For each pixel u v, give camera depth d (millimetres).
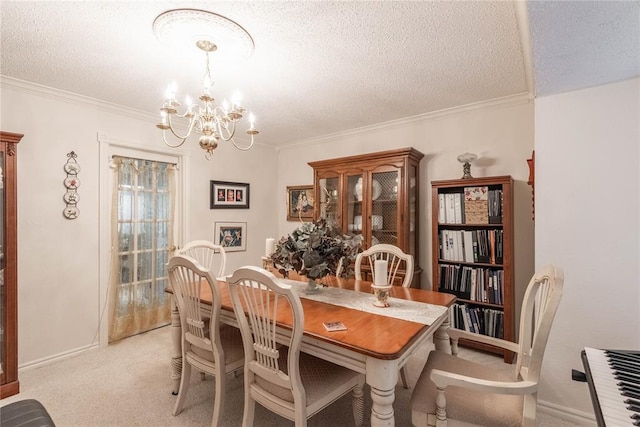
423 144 3230
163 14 1546
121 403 1979
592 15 1072
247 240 4148
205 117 1868
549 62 1438
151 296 3229
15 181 2082
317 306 1732
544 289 1391
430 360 1614
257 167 4297
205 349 1770
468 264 2832
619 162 1650
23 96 2381
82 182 2697
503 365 2473
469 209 2707
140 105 2896
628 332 1635
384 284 1722
